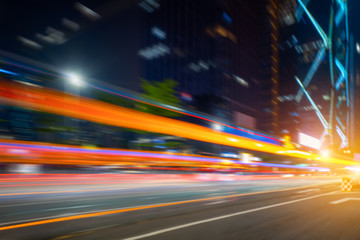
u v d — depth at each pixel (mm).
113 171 15508
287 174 32438
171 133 19922
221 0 93250
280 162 31969
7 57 12266
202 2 84938
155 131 18859
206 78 81375
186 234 4574
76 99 14711
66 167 13391
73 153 13852
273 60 120188
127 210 6996
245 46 106938
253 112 108875
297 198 10086
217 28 89062
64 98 14148
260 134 30000
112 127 16312
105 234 4531
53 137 13531
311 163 39125
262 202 8836
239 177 23625
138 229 4898
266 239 4309
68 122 14211
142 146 17766
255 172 26922
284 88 129250
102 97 16250
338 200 9406
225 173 22844
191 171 20016
